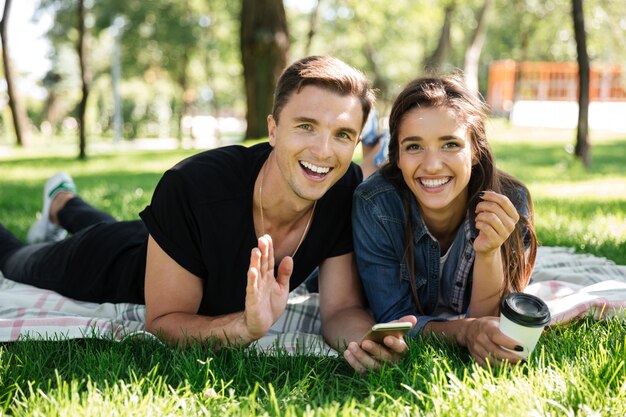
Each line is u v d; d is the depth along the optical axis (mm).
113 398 2020
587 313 2867
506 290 2805
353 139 2475
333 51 30531
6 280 3762
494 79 37344
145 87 39062
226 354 2430
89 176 10625
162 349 2539
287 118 2443
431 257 2906
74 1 22203
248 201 2674
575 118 29406
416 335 2650
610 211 6129
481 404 1985
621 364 2158
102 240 3385
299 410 1945
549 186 8578
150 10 24344
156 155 16625
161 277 2674
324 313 2898
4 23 20766
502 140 18781
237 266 2715
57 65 42219
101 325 2744
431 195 2658
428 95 2619
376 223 2828
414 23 26516
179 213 2619
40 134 46000
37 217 6008
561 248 4430
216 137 28688
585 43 10453
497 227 2521
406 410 1966
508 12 28281
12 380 2221
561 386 2096
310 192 2496
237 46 28297
